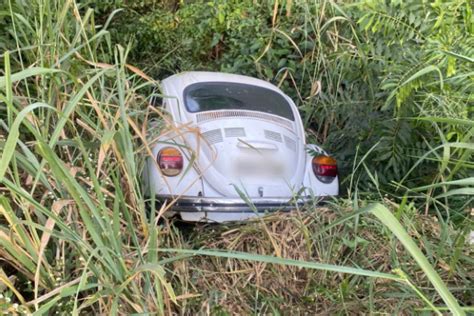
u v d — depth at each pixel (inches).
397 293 127.1
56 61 132.4
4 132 138.5
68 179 95.4
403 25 198.1
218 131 178.4
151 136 164.6
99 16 317.4
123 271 105.0
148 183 158.9
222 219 167.5
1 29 168.7
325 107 254.2
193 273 139.3
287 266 143.6
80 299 113.6
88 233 113.9
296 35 286.5
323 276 141.7
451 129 177.3
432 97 181.3
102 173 131.1
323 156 192.5
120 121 135.5
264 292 137.6
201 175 157.4
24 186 124.0
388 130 205.6
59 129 97.0
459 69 170.4
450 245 143.9
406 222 152.8
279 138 185.0
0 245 106.1
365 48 239.8
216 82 203.9
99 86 152.6
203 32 308.7
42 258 100.7
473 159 155.0
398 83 186.9
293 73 281.6
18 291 109.5
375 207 81.7
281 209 169.5
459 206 172.1
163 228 152.1
